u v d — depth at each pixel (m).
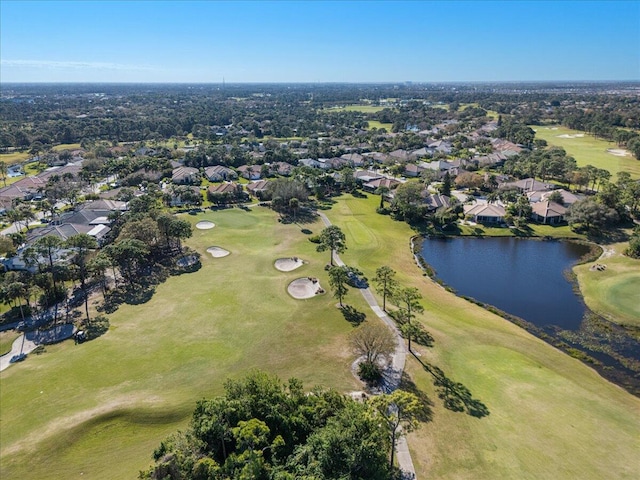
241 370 45.69
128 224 77.12
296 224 98.81
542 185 123.25
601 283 68.38
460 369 46.03
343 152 181.25
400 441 35.28
